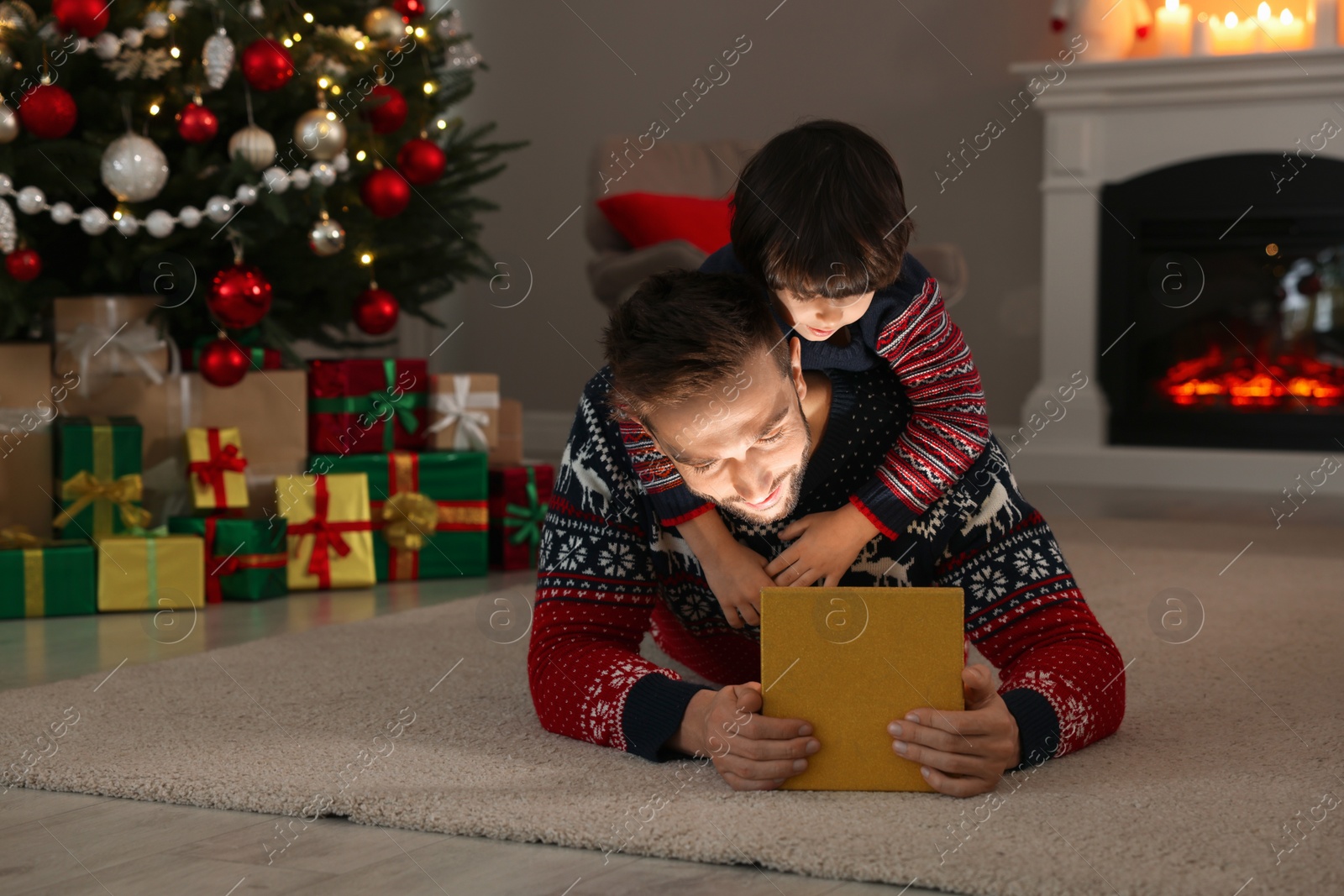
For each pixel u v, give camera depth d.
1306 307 4.34
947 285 3.79
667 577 1.32
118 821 1.07
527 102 5.32
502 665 1.66
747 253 1.12
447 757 1.21
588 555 1.29
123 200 2.24
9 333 2.25
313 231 2.37
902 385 1.22
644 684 1.20
